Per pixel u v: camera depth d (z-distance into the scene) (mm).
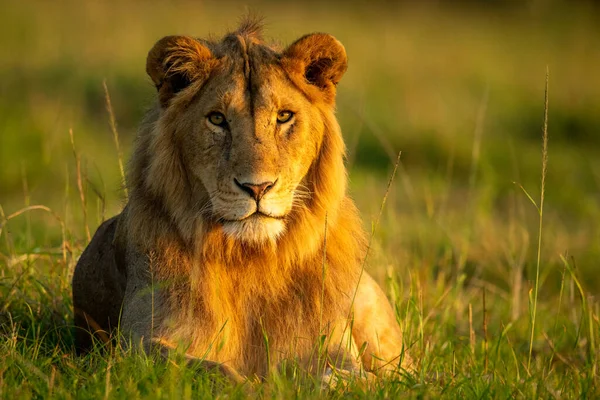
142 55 31812
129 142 23703
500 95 31219
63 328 9812
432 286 12656
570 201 20594
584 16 51500
